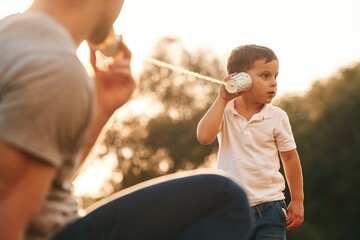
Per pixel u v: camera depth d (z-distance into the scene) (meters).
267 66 4.76
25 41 2.07
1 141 1.96
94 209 2.34
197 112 48.97
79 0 2.31
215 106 4.63
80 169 2.61
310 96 43.06
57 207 2.21
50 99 1.98
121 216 2.32
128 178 48.28
